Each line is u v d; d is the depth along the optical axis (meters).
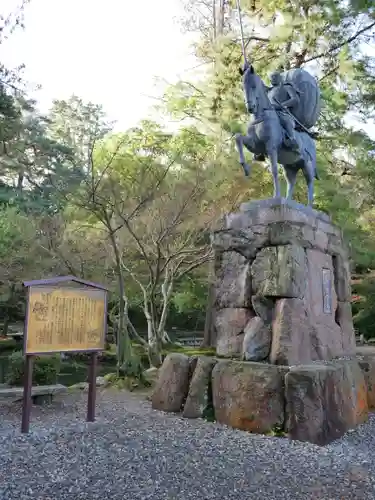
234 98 10.75
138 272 10.67
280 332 5.20
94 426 5.08
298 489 3.38
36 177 12.48
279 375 4.91
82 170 9.20
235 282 5.84
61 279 5.19
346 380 5.32
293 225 5.53
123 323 8.05
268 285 5.45
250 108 5.54
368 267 14.74
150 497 3.20
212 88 11.10
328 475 3.67
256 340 5.41
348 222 10.87
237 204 9.20
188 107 11.37
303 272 5.54
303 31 10.71
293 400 4.66
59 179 8.96
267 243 5.60
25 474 3.61
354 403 5.35
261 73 11.24
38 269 10.61
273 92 6.55
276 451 4.23
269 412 4.83
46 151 11.16
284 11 10.89
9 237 10.78
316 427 4.56
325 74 11.33
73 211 9.70
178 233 9.27
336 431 4.77
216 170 8.83
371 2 9.64
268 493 3.30
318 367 4.94
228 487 3.40
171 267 9.84
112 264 10.06
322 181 10.32
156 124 10.54
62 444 4.39
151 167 8.13
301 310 5.38
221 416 5.21
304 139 6.47
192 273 11.98
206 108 11.14
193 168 8.57
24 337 4.89
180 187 8.37
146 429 4.96
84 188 7.88
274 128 5.72
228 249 6.00
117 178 7.86
